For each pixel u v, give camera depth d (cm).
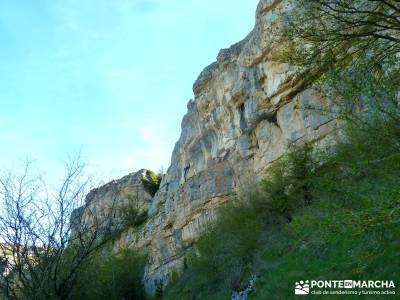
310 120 3234
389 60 902
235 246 2269
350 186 773
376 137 751
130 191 6681
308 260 1588
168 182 6091
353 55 932
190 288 2667
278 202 2392
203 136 5109
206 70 5084
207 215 4556
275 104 3762
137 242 5631
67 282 1266
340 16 909
